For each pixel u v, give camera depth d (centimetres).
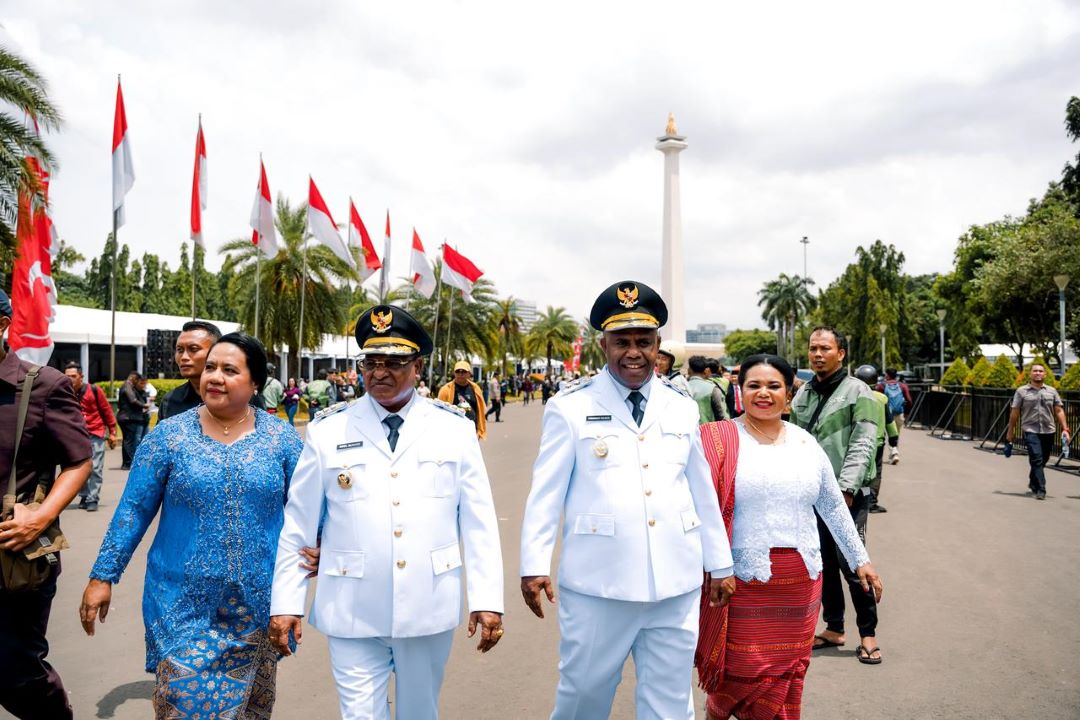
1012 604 581
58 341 2806
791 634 341
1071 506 1005
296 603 293
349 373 2850
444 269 2308
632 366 323
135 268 6881
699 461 334
